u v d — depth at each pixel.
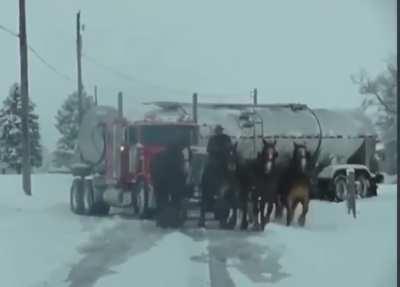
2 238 23.88
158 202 29.95
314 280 16.59
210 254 21.03
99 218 33.09
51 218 31.92
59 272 17.89
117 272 17.91
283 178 28.41
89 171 37.41
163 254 21.03
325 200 47.62
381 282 16.06
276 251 21.31
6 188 46.06
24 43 42.78
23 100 42.75
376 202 42.06
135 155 33.75
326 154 48.84
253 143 37.28
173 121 34.72
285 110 45.88
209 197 29.06
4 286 16.11
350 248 21.59
